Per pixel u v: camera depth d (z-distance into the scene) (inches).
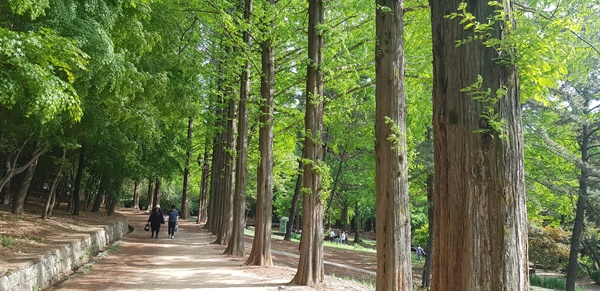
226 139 925.8
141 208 2117.4
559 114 682.2
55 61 238.8
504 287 119.9
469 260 123.0
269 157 497.7
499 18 127.7
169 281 370.9
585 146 728.3
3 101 221.1
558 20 142.0
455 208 128.1
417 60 446.6
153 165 884.6
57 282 378.9
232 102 776.9
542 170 679.7
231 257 564.1
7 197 793.6
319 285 355.6
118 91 354.0
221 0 485.4
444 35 137.9
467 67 131.2
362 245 1628.9
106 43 297.7
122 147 605.9
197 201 2479.1
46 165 786.2
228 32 507.5
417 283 706.2
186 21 593.9
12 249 369.1
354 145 739.4
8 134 491.5
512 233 122.8
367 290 359.9
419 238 1133.7
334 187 1018.1
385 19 251.9
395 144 241.1
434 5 143.3
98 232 611.5
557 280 848.3
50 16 275.9
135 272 417.4
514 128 129.2
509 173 125.5
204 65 620.1
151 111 471.2
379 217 246.4
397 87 248.1
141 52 389.1
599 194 665.0
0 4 257.1
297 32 514.3
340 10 444.1
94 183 1102.4
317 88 393.4
